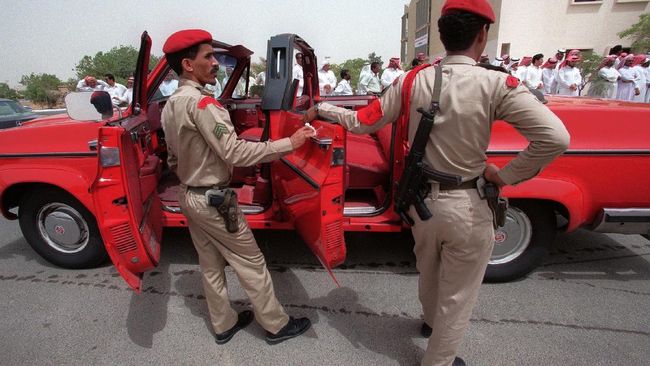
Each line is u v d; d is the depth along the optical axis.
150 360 2.10
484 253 1.58
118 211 1.91
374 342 2.20
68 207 2.85
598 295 2.60
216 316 2.14
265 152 1.67
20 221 2.92
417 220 1.62
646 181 2.34
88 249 2.93
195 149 1.70
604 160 2.33
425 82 1.46
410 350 2.13
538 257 2.64
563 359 2.06
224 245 1.93
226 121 1.64
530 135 1.32
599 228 2.48
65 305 2.58
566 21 16.81
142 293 2.70
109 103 2.15
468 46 1.43
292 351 2.14
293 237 3.50
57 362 2.10
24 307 2.57
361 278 2.86
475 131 1.40
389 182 2.60
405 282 2.80
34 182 2.75
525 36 17.08
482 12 1.36
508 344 2.17
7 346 2.21
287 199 2.47
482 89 1.35
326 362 2.06
